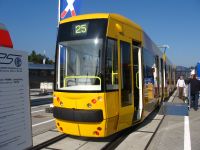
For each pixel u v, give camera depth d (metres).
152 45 14.91
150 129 11.25
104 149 8.40
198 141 9.46
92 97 8.59
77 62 9.12
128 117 9.95
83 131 8.70
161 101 18.86
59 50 9.54
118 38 9.55
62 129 9.15
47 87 36.53
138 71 11.34
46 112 16.55
